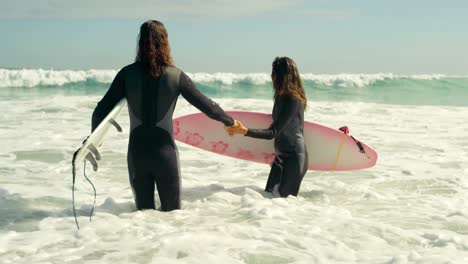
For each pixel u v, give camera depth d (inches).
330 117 489.7
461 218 160.9
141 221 147.9
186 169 247.1
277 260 119.0
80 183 210.1
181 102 573.9
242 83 1021.8
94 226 142.5
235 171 245.3
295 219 154.9
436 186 215.0
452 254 124.3
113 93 155.4
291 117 177.9
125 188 203.0
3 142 304.0
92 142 144.6
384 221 157.9
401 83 1104.2
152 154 152.8
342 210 166.4
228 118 164.2
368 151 203.9
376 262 118.2
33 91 849.5
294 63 180.9
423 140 352.2
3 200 176.1
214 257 118.5
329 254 123.6
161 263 114.3
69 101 575.5
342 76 1091.3
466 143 340.8
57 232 140.3
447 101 920.3
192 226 144.9
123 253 121.2
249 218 155.6
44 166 241.8
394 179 227.8
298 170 181.8
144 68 152.6
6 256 120.2
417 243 135.6
